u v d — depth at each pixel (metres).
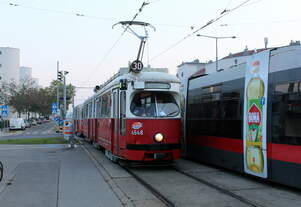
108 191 7.99
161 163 12.11
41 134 39.22
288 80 7.79
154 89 11.10
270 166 8.20
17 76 81.75
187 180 9.30
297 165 7.45
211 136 11.30
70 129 19.19
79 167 11.70
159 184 8.77
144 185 8.67
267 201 7.00
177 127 11.09
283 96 7.90
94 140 18.33
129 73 11.43
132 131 10.72
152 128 10.75
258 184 8.74
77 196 7.50
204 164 12.36
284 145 7.79
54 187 8.43
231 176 9.89
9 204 6.85
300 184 7.37
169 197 7.39
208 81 11.78
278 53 8.23
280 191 7.91
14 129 51.28
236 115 9.77
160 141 10.73
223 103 10.58
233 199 7.19
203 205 6.73
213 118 11.20
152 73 11.41
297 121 7.48
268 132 8.28
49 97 72.31
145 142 10.68
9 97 65.56
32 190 8.09
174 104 11.34
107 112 13.75
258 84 8.75
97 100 17.33
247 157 9.15
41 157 14.62
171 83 11.32
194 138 12.67
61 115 38.28
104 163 12.68
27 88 70.06
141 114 10.86
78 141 24.53
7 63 80.00
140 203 6.90
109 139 13.09
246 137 9.20
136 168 11.41
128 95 10.98
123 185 8.70
